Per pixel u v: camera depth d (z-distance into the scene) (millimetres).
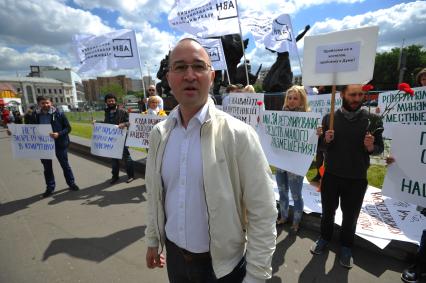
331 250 3029
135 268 2848
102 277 2715
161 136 1442
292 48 7539
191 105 1289
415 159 2619
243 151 1251
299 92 3463
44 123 4992
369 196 4062
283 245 3168
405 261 2768
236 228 1319
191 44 1266
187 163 1309
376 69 46562
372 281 2529
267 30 7410
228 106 4312
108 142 5512
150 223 1696
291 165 3369
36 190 5410
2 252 3193
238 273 1423
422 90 4102
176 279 1527
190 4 5789
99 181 5883
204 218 1331
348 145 2539
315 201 4016
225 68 7062
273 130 3645
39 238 3496
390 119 4637
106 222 3912
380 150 2436
